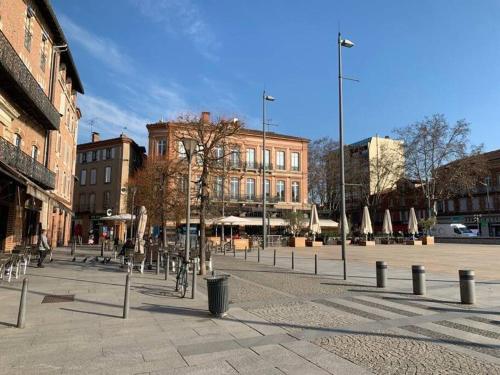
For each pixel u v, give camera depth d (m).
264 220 33.62
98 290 11.34
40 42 22.06
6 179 15.62
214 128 19.44
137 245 18.11
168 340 6.50
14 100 18.48
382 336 6.79
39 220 25.05
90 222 56.31
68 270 16.44
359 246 40.69
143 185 32.78
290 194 56.12
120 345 6.20
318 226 39.34
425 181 58.47
